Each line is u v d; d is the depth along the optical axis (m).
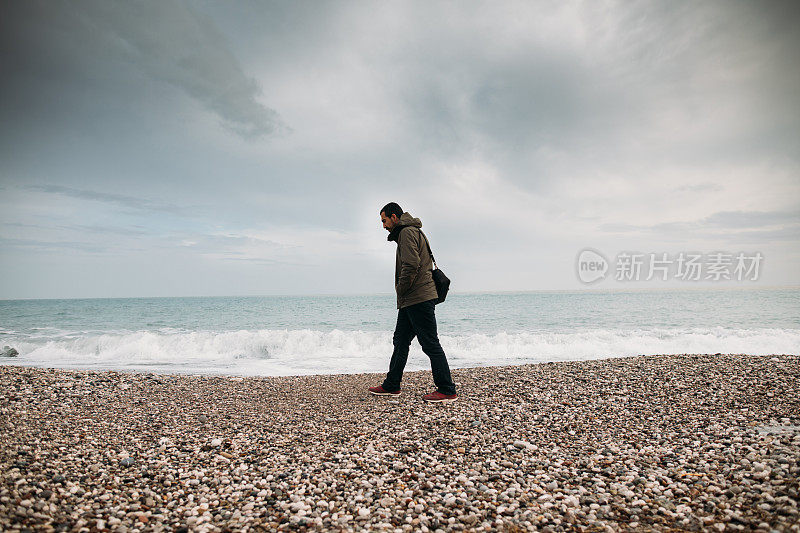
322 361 10.88
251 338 12.70
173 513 2.58
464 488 2.96
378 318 28.23
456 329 20.36
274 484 3.03
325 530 2.40
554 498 2.78
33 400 5.03
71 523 2.35
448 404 5.35
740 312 26.56
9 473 2.88
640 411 4.91
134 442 3.84
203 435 4.15
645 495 2.78
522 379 6.81
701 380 6.25
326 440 4.03
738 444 3.66
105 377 6.67
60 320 28.22
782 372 6.53
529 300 42.78
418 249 5.28
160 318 29.25
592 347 12.02
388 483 3.07
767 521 2.30
